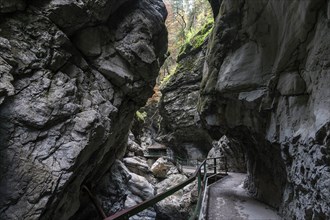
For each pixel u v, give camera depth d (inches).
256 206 289.9
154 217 708.7
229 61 291.3
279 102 222.1
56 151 290.0
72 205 357.4
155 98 1749.5
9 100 272.8
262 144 281.7
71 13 338.0
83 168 350.3
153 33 464.4
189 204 714.8
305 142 160.7
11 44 290.5
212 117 352.5
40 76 305.0
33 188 262.1
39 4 324.5
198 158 1243.2
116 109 403.9
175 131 1280.8
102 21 383.6
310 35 175.5
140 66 441.1
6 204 247.0
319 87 155.5
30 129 278.8
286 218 222.1
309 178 154.5
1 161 255.0
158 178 965.8
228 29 288.5
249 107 267.6
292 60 201.0
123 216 77.1
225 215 258.1
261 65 248.4
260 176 321.7
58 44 330.6
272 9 223.0
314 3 159.5
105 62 402.9
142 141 1519.4
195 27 1663.4
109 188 563.5
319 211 140.5
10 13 303.1
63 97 314.3
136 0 440.5
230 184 440.8
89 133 318.3
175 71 1280.8
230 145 649.6
